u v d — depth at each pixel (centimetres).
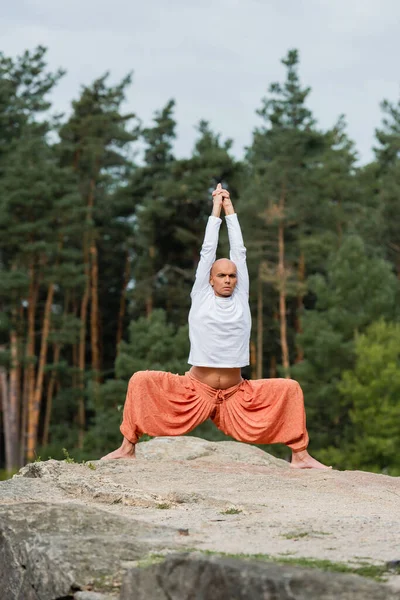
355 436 4078
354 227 6053
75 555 642
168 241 6550
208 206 6312
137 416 1063
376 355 4034
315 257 5753
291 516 765
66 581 624
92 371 5850
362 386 4012
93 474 965
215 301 1069
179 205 6325
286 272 5391
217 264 1073
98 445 4381
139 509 810
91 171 6669
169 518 762
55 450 5166
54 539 673
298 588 512
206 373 1075
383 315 4588
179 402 1068
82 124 6531
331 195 6003
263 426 1063
